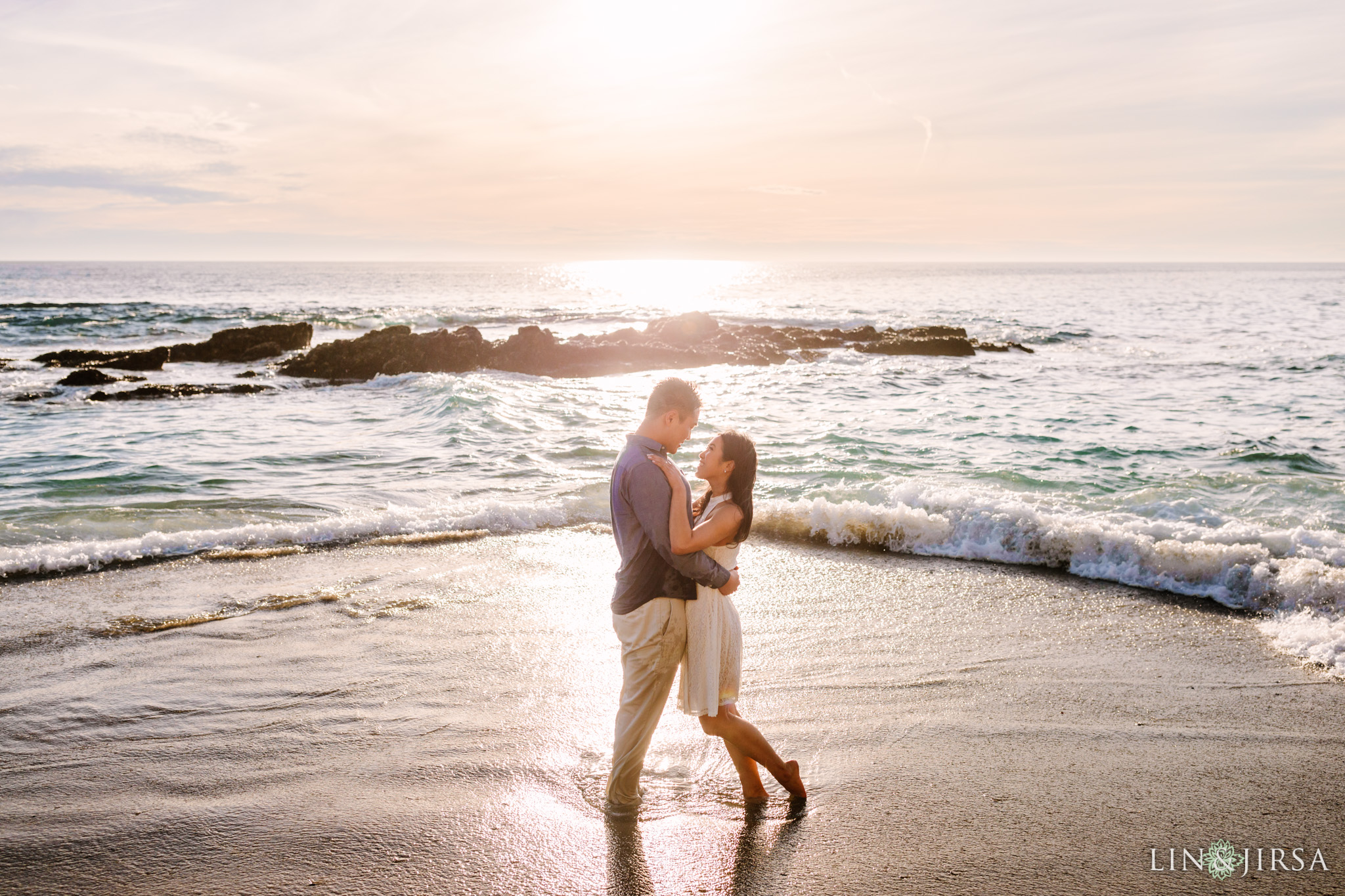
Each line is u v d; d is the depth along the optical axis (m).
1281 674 4.56
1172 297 64.62
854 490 8.21
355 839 3.02
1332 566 5.89
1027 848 2.94
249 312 42.09
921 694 4.32
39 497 8.75
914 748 3.74
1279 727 3.92
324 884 2.76
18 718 4.04
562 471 10.12
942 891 2.70
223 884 2.76
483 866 2.86
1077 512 7.50
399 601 5.73
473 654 4.82
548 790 3.39
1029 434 12.58
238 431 13.15
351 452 11.26
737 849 2.96
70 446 11.76
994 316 42.25
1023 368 22.48
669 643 3.09
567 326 36.56
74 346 29.28
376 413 15.12
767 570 6.53
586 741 3.82
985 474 9.47
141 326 34.94
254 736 3.85
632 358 23.02
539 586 6.06
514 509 7.90
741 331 28.05
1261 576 5.72
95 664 4.68
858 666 4.69
